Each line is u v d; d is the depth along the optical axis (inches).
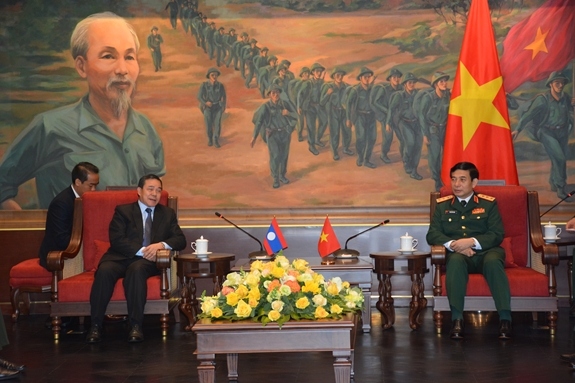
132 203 244.4
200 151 293.1
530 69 289.0
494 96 275.3
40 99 294.2
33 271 257.8
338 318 148.1
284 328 144.6
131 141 293.9
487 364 185.2
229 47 292.8
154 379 175.9
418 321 236.1
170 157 293.6
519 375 173.5
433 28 289.9
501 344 208.4
